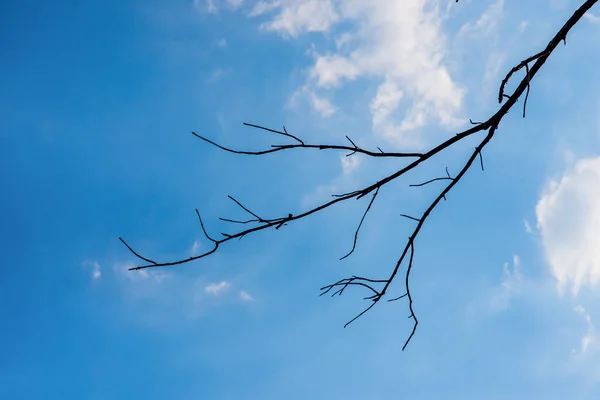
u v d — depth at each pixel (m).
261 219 3.01
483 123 3.12
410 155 3.15
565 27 2.98
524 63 2.93
